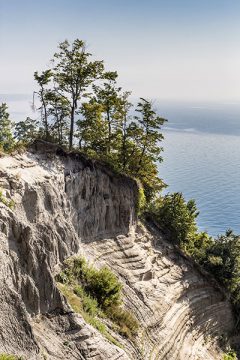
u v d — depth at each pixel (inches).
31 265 1165.7
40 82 2169.0
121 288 1565.0
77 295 1416.1
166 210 2405.3
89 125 2311.8
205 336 2095.2
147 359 1497.3
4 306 1016.9
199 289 2207.2
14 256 1127.0
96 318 1398.9
